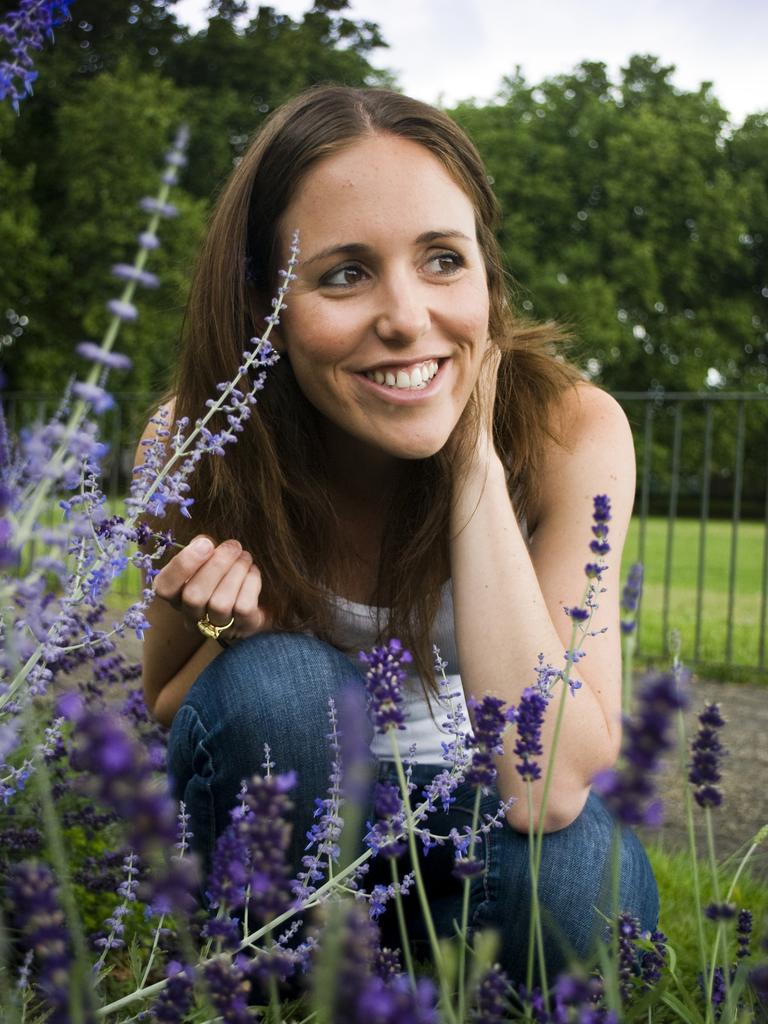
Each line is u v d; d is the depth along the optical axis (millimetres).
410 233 1650
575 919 1724
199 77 22953
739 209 28891
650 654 6680
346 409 1729
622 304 27812
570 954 1197
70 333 17953
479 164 1853
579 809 1686
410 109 1728
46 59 18969
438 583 1896
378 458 1917
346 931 741
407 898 1980
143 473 1365
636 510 30859
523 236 26656
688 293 28344
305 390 1780
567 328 2318
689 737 1204
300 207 1695
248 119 22641
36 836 1938
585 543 1932
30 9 1065
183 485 1346
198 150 21547
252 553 1905
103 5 20969
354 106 1712
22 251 17203
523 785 1662
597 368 26781
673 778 3754
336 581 2010
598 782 719
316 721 1729
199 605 1770
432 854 1950
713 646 7191
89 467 1284
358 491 1984
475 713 1254
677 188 27938
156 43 22297
